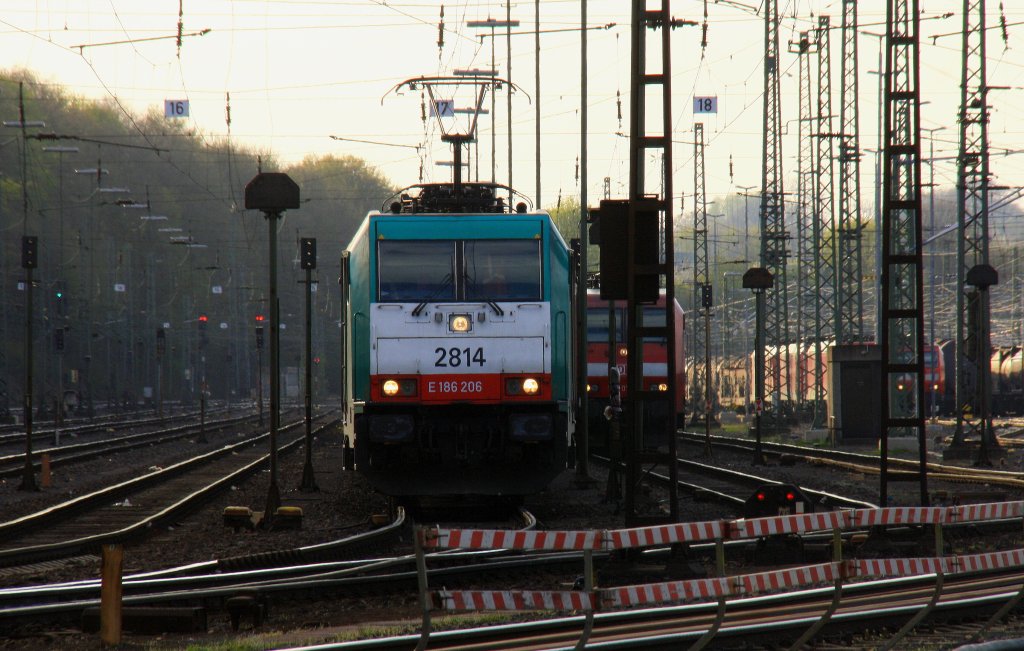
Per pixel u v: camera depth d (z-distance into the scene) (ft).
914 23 200.13
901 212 525.34
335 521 254.68
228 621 137.69
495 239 223.71
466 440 222.69
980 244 492.95
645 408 416.46
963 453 434.71
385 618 137.90
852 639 120.16
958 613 129.49
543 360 220.84
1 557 185.78
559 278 230.07
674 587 99.76
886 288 200.34
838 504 272.92
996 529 223.51
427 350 219.82
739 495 306.14
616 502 274.57
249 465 401.90
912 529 195.11
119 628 122.93
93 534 236.43
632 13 163.22
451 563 179.01
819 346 648.38
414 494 225.76
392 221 223.51
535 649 110.22
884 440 200.34
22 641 125.90
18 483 360.69
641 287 163.43
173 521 250.98
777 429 653.30
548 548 98.07
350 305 230.07
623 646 109.91
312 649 109.60
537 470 225.76
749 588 102.42
